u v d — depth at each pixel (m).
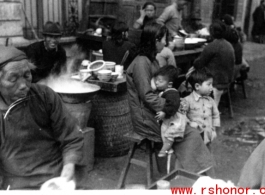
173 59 4.61
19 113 1.95
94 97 4.05
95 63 4.37
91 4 8.23
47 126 2.09
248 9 15.24
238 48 6.44
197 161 3.14
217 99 5.23
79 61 7.10
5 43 5.28
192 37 7.48
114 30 4.87
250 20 15.47
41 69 4.16
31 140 2.02
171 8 7.01
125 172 3.38
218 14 13.27
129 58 4.80
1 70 1.83
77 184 2.17
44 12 6.74
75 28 7.32
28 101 1.97
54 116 2.08
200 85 3.37
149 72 3.10
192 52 6.16
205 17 12.39
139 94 3.08
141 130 3.21
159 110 3.00
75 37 7.11
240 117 6.21
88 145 3.87
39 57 4.21
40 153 2.06
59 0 7.12
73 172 2.04
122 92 4.24
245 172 1.64
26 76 1.91
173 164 3.93
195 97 3.45
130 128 4.40
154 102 2.99
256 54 13.21
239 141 5.05
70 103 3.57
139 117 3.19
